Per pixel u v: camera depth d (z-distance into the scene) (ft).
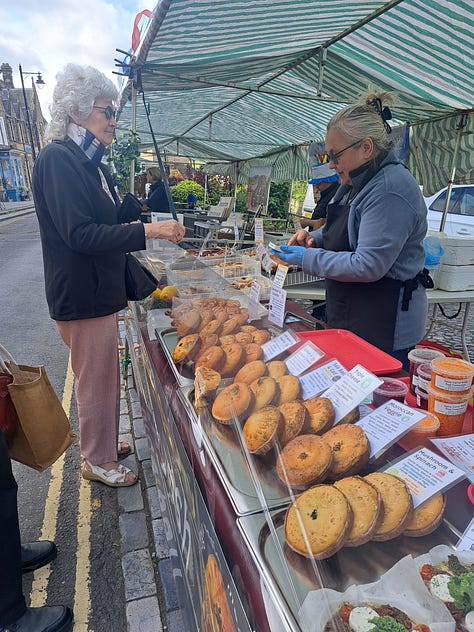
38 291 21.24
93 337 6.56
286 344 4.12
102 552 6.49
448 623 1.78
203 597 3.10
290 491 2.45
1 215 66.69
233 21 6.90
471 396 3.59
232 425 2.92
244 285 7.64
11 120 122.72
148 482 7.79
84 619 5.48
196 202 30.48
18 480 8.03
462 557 2.10
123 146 11.23
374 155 5.52
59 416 5.76
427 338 13.50
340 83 11.76
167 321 5.86
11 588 4.91
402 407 3.14
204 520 2.88
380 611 1.83
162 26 6.34
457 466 2.74
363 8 7.25
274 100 14.96
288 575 2.02
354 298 6.26
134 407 10.17
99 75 5.67
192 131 22.79
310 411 3.00
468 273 10.78
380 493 2.35
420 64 8.91
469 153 11.27
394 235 5.39
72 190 5.44
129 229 5.66
